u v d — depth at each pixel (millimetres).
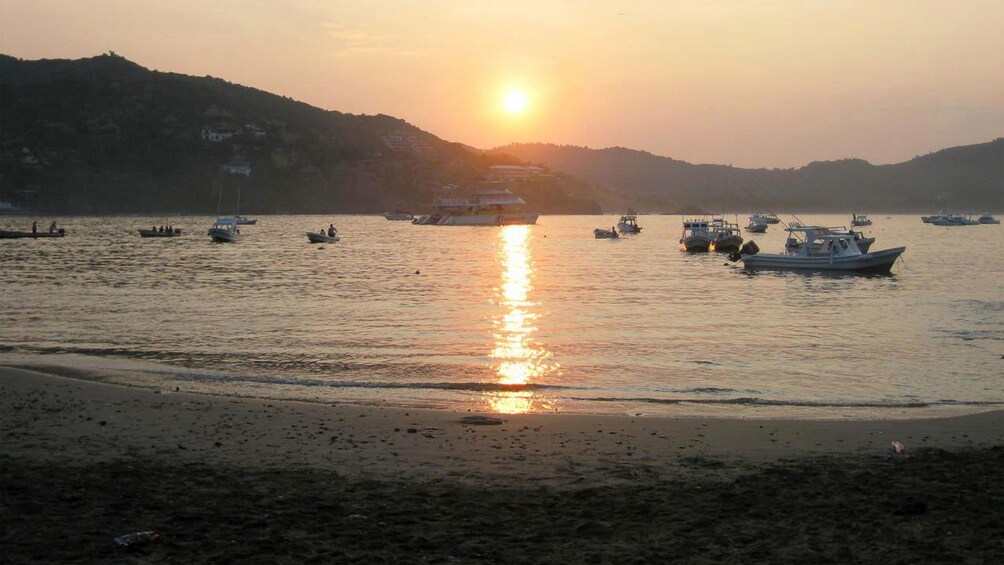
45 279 62188
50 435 16281
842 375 26203
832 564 10141
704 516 11898
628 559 10281
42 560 9961
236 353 29688
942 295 53688
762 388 24109
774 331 36719
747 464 14953
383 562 10109
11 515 11445
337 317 40688
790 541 10883
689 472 14398
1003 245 121062
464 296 52281
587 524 11508
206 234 147500
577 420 18734
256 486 13188
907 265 80750
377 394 22641
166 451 15305
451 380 25125
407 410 19594
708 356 29984
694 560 10266
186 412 18750
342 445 16016
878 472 14234
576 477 14039
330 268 77125
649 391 23547
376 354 29922
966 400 22344
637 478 14000
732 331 36656
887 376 26000
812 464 14891
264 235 150125
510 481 13758
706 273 71938
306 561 10094
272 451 15469
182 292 53188
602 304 48062
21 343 31406
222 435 16641
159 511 11828
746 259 74875
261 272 71438
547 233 172000
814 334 35688
